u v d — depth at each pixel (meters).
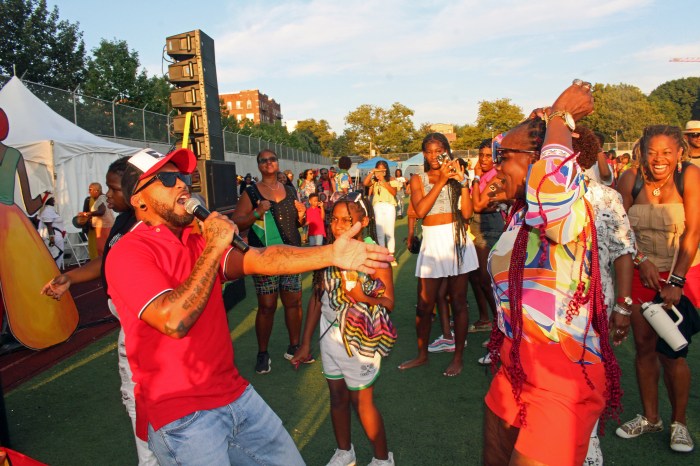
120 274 1.81
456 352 4.65
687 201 3.11
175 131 7.14
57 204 10.88
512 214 2.25
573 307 1.92
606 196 2.17
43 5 29.38
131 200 2.01
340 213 3.05
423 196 4.64
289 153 43.97
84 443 3.71
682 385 3.24
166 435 1.88
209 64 7.33
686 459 3.19
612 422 3.69
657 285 2.99
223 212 7.53
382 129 81.06
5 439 3.51
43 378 4.96
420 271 4.64
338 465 3.11
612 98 69.00
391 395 4.28
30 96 11.65
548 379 1.94
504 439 2.16
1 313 4.70
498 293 2.17
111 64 31.25
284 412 4.07
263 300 4.73
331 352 2.98
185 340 1.93
